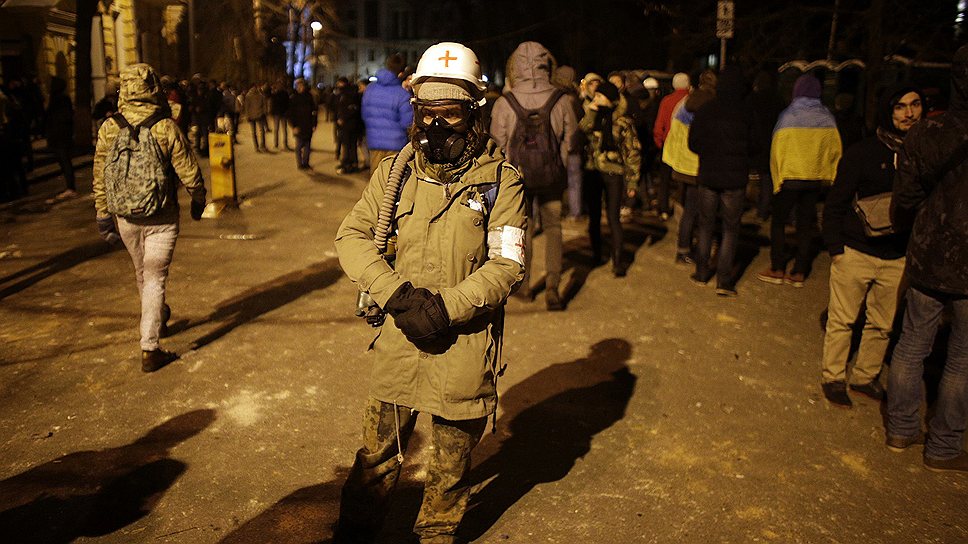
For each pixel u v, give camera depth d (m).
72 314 6.15
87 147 18.62
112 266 7.58
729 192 6.88
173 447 4.08
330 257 8.05
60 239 8.83
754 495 3.76
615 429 4.41
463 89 2.71
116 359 5.23
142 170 4.70
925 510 3.68
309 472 3.87
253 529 3.39
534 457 4.08
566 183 6.41
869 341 4.85
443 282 2.78
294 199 11.49
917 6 15.14
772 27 20.92
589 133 7.47
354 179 13.84
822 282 7.65
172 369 5.08
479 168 2.77
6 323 5.95
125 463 3.91
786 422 4.56
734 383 5.11
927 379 5.36
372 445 2.99
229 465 3.91
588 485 3.81
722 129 6.74
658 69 41.84
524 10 56.00
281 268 7.59
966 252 3.72
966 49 3.61
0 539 3.27
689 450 4.19
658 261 8.26
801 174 7.21
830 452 4.22
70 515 3.46
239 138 23.58
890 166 4.38
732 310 6.68
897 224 4.33
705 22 22.48
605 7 42.81
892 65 16.00
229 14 39.97
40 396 4.67
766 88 9.34
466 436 2.91
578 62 44.50
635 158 7.52
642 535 3.42
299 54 58.41
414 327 2.62
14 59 24.00
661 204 10.59
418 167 2.80
